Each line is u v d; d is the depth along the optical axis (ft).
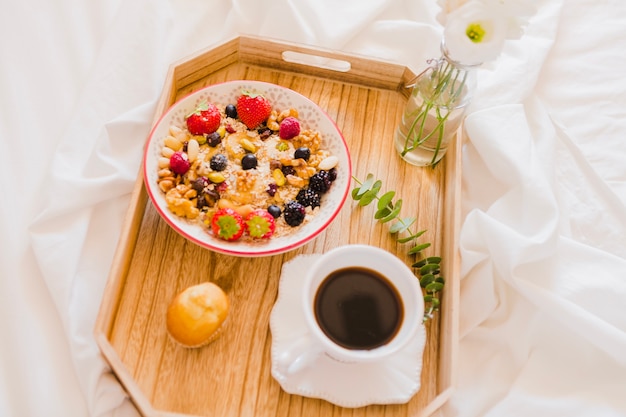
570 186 2.36
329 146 2.06
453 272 1.89
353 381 1.76
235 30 2.49
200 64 2.18
